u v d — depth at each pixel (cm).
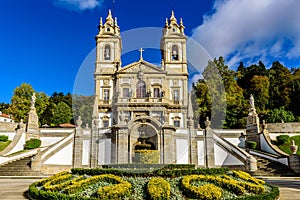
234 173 844
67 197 632
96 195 650
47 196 675
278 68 4738
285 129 2436
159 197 629
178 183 701
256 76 4094
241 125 2767
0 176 1666
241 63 4744
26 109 4500
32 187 819
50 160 1816
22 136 2317
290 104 3800
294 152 1823
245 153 1800
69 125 2662
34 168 1789
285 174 1719
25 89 4644
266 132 2283
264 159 1973
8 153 2083
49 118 4066
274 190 762
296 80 4025
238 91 2970
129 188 660
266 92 3934
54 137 2467
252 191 707
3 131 2438
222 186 698
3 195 869
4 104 5062
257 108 3591
